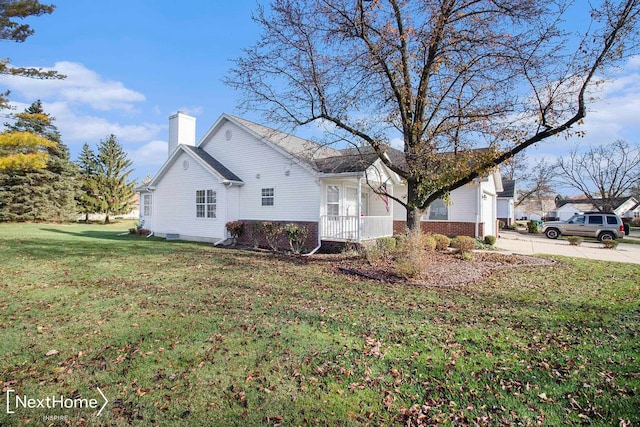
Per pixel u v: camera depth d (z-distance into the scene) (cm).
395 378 349
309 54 991
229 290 690
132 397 313
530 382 341
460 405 305
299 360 386
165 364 373
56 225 2694
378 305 597
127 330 467
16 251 1134
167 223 1775
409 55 985
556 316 544
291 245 1315
